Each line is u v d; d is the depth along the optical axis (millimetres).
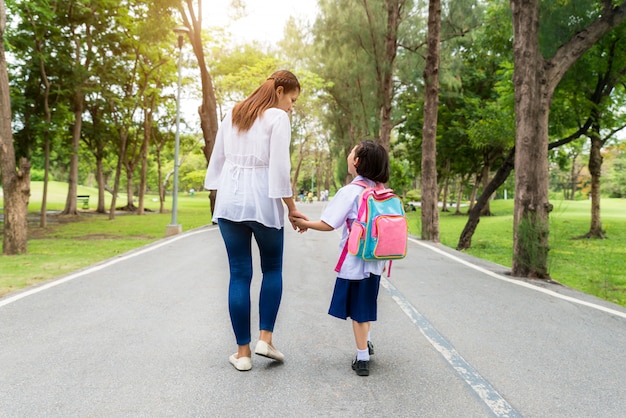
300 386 3072
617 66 13023
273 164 3088
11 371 3248
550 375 3332
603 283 9094
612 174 70938
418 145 32625
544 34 8922
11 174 10734
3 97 10727
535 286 6723
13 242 10703
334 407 2779
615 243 17188
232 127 3240
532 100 7684
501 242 18234
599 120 14469
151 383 3080
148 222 23344
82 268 7547
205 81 17594
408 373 3334
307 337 4105
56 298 5438
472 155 32031
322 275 7184
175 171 15234
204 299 5434
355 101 27828
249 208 3129
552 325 4637
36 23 18641
